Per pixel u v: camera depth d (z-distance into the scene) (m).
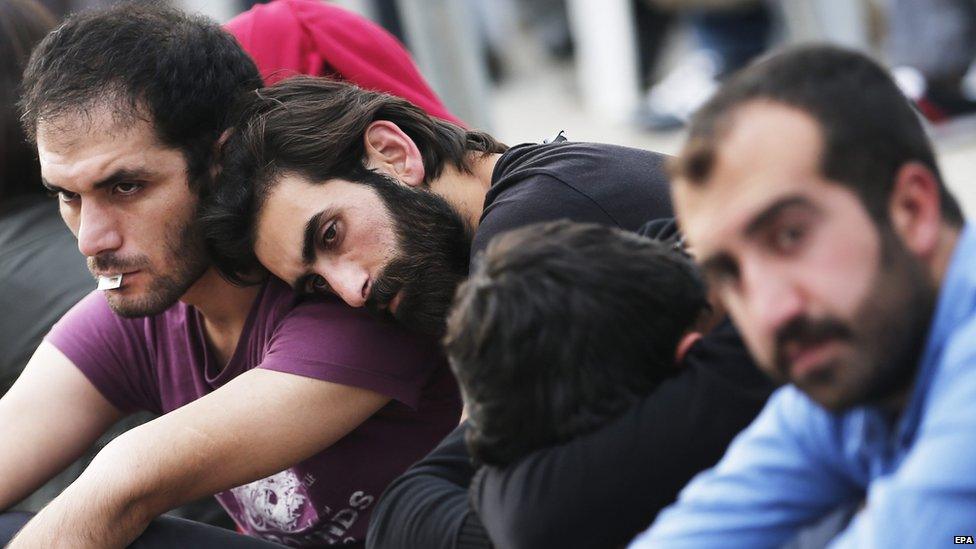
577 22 23.20
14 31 8.78
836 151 3.92
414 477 5.97
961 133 17.56
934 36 17.52
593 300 4.78
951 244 4.07
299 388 6.66
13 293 8.30
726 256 4.05
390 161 6.84
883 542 3.96
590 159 6.76
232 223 6.70
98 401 7.64
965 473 3.88
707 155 4.05
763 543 4.58
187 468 6.50
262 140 6.63
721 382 5.02
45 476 7.52
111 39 6.67
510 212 6.56
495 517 5.14
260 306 7.17
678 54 23.86
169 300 6.93
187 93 6.70
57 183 6.70
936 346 4.02
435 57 13.62
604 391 4.89
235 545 6.78
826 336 3.95
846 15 16.80
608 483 4.96
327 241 6.58
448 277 6.76
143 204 6.71
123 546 6.55
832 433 4.43
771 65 4.09
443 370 7.28
